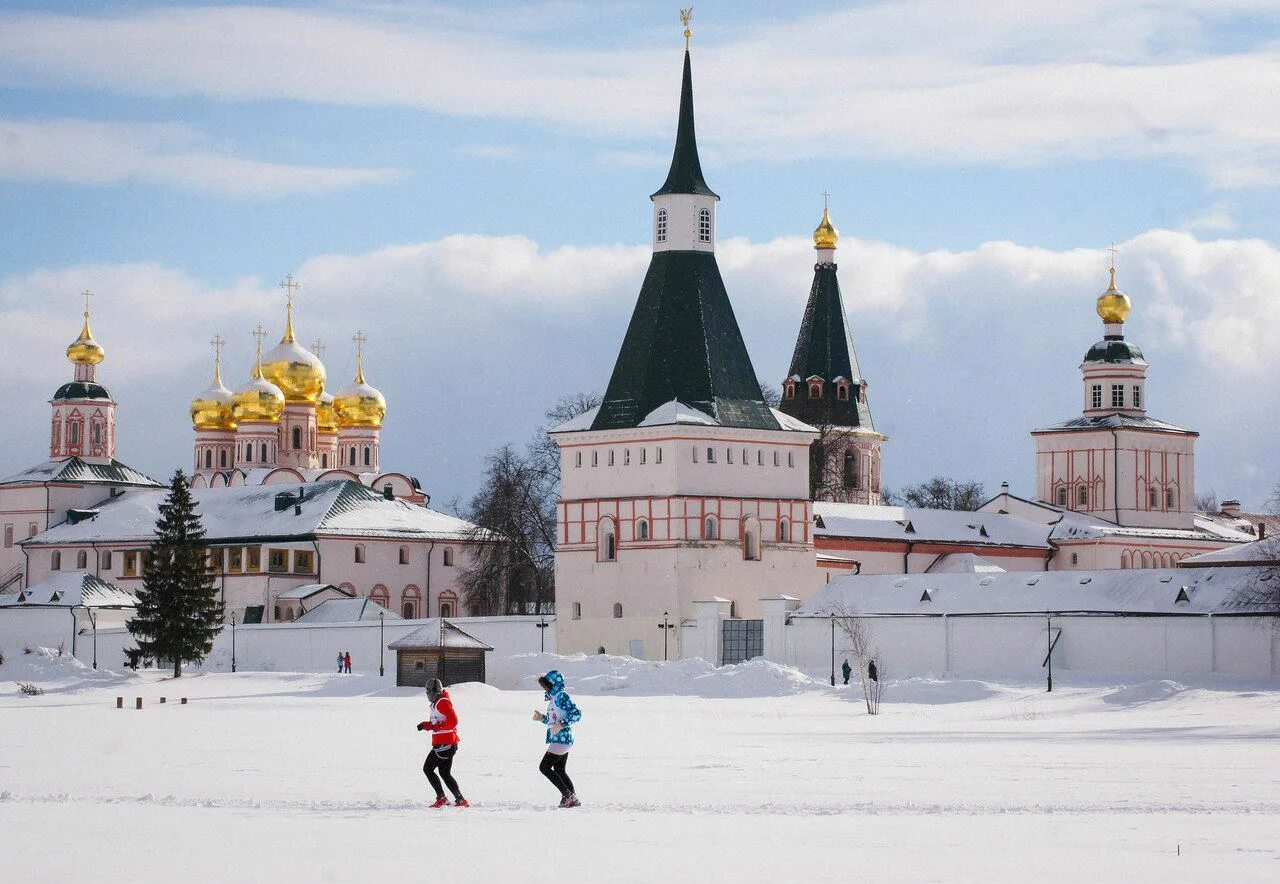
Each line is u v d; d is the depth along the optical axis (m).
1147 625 125.62
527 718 100.06
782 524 163.62
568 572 163.62
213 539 199.88
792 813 46.34
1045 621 130.25
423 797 51.47
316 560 196.25
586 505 163.00
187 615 158.62
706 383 161.62
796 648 142.62
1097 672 124.56
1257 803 47.94
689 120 165.12
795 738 79.25
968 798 49.88
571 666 137.75
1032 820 44.53
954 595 138.38
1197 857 38.28
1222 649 122.12
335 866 37.34
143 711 110.94
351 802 49.62
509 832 42.41
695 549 157.25
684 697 124.56
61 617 179.50
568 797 48.06
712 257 165.50
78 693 142.12
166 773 60.41
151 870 36.84
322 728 88.81
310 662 164.88
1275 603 122.56
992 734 81.69
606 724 92.00
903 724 91.38
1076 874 36.19
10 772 61.03
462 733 84.38
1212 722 88.88
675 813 46.44
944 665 134.88
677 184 163.88
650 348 162.62
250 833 42.31
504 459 189.25
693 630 154.00
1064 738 78.06
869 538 184.75
